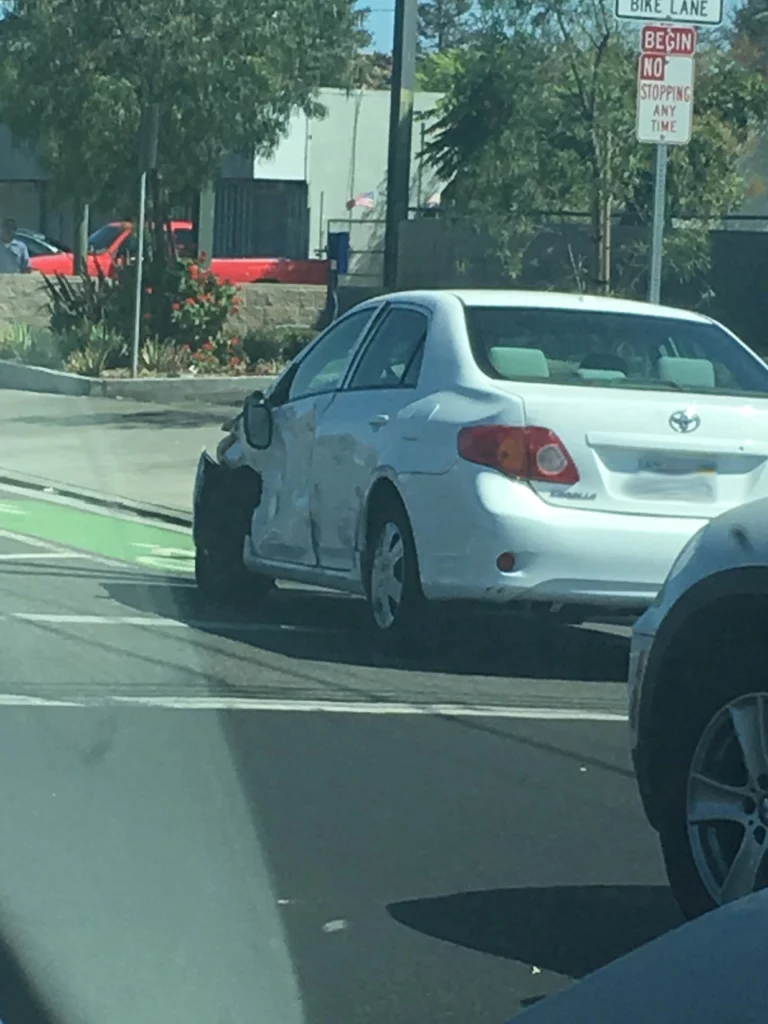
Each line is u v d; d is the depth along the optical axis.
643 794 5.54
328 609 11.20
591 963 5.25
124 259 25.58
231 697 8.50
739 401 9.01
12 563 12.40
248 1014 4.81
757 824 5.24
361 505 9.52
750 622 5.27
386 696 8.66
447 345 9.30
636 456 8.76
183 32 24.70
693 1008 2.96
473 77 23.58
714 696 5.33
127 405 21.98
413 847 6.30
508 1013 4.88
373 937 5.41
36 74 25.33
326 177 41.09
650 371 9.42
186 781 7.00
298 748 7.59
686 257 24.98
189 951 5.25
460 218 24.28
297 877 5.93
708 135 24.05
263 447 10.68
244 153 26.56
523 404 8.73
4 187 46.38
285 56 25.72
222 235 42.44
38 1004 4.84
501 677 9.23
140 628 10.21
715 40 25.91
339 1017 4.82
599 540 8.62
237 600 11.13
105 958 5.17
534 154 23.52
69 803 6.64
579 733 8.09
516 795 7.01
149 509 14.94
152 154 23.23
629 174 23.39
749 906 3.25
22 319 28.00
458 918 5.61
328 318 24.64
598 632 10.76
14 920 5.44
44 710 8.09
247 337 25.97
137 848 6.14
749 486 8.86
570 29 22.98
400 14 23.34
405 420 9.20
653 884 6.00
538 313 9.57
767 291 26.12
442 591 8.87
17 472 16.70
